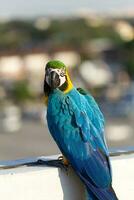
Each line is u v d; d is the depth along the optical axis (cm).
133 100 4734
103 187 581
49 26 8769
